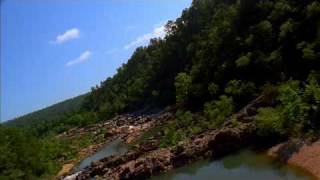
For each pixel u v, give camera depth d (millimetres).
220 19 111125
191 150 58562
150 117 129625
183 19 150750
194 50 128250
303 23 74562
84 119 194625
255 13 91375
